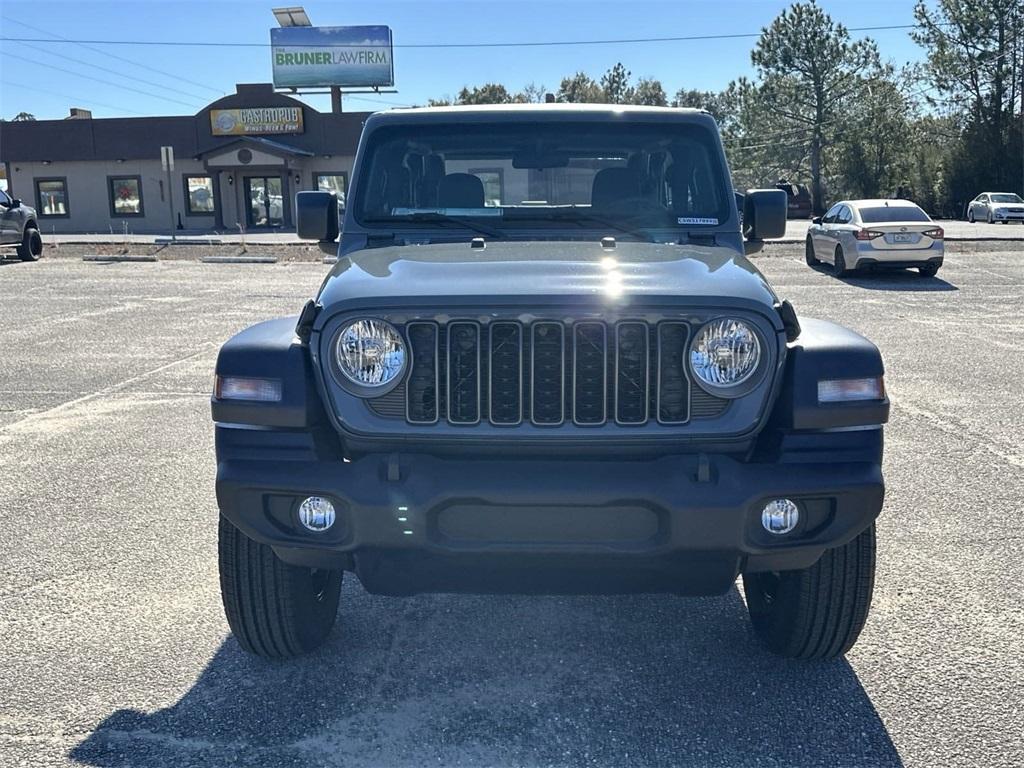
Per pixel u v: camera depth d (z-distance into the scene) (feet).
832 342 10.48
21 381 30.68
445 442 10.20
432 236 14.37
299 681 11.89
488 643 12.94
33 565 15.49
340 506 10.14
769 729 10.75
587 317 10.01
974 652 12.53
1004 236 95.04
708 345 10.07
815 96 201.26
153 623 13.44
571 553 9.95
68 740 10.54
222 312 47.42
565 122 14.74
